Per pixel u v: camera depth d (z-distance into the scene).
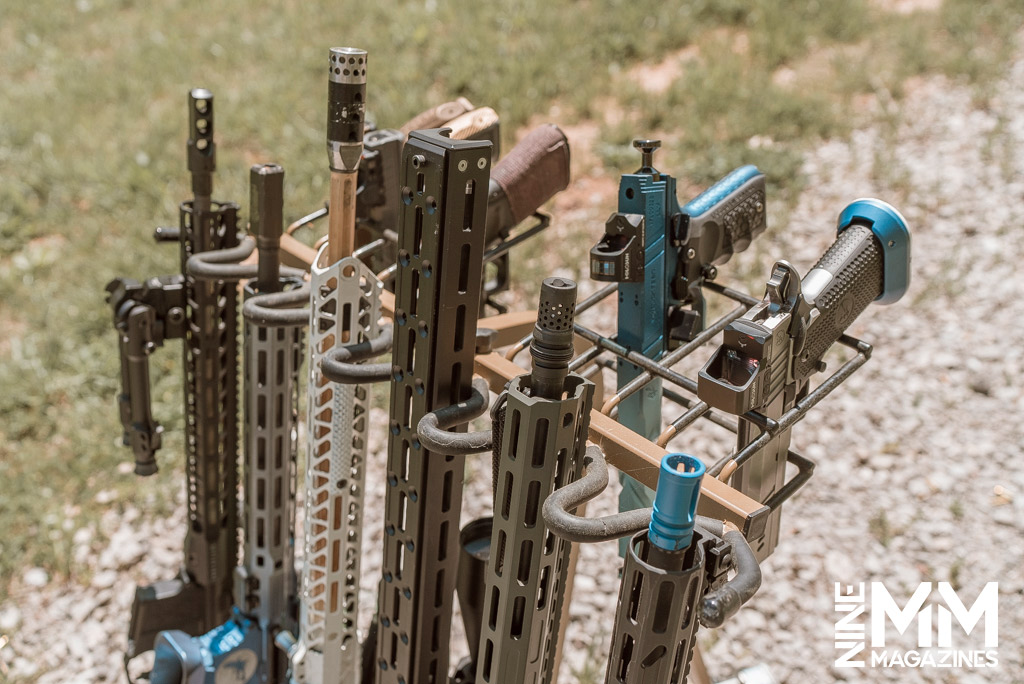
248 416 2.31
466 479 3.84
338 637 2.23
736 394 1.54
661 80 6.32
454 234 1.47
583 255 4.93
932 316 4.49
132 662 3.29
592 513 3.69
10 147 6.12
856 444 3.94
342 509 2.09
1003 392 4.11
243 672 2.41
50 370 4.43
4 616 3.43
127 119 6.45
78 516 3.79
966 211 5.03
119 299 2.45
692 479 1.24
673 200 1.91
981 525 3.62
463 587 1.91
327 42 7.05
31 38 7.84
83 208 5.63
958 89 5.96
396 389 1.68
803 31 6.56
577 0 7.25
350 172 1.78
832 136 5.64
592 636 3.26
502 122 5.80
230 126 6.13
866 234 1.80
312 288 1.89
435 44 6.71
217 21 7.90
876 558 3.53
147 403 2.56
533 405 1.31
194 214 2.38
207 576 2.69
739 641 3.29
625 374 2.01
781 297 1.59
